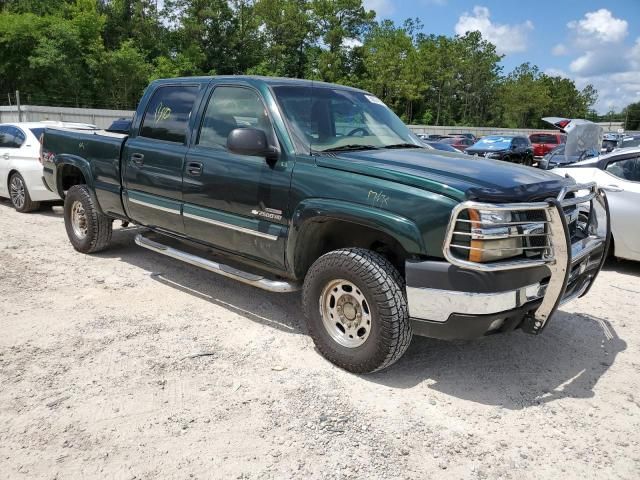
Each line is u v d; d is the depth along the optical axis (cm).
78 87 4469
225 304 516
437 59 7900
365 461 291
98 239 647
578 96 10019
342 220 370
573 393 369
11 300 506
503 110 8525
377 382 374
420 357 415
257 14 6391
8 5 5094
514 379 386
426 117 7788
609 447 310
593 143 777
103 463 283
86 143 620
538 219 342
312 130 425
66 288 545
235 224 443
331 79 6362
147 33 5659
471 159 410
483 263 320
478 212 319
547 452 304
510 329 352
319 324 393
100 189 603
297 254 404
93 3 4603
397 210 341
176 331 450
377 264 355
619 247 656
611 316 514
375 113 495
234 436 309
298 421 325
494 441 312
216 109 476
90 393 349
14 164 933
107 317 474
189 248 566
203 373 380
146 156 528
